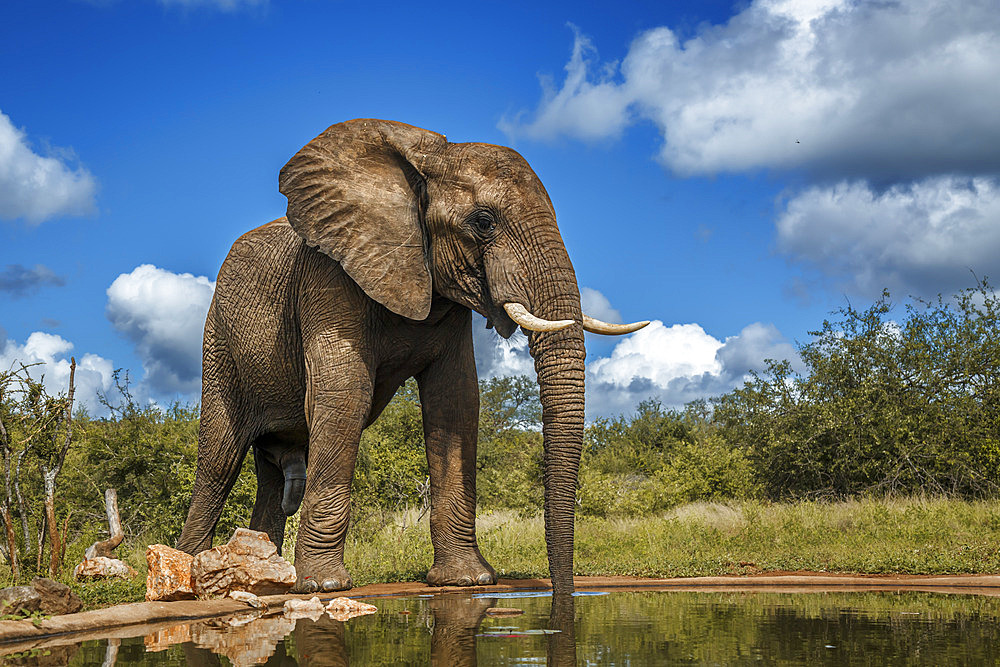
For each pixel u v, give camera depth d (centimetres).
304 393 902
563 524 725
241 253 931
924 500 1540
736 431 2197
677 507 1867
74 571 884
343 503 802
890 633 511
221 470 955
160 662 446
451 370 889
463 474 878
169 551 711
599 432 3588
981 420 1888
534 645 479
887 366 1988
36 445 902
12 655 475
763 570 915
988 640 483
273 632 552
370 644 496
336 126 849
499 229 777
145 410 1623
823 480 1969
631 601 696
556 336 747
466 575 849
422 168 814
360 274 805
